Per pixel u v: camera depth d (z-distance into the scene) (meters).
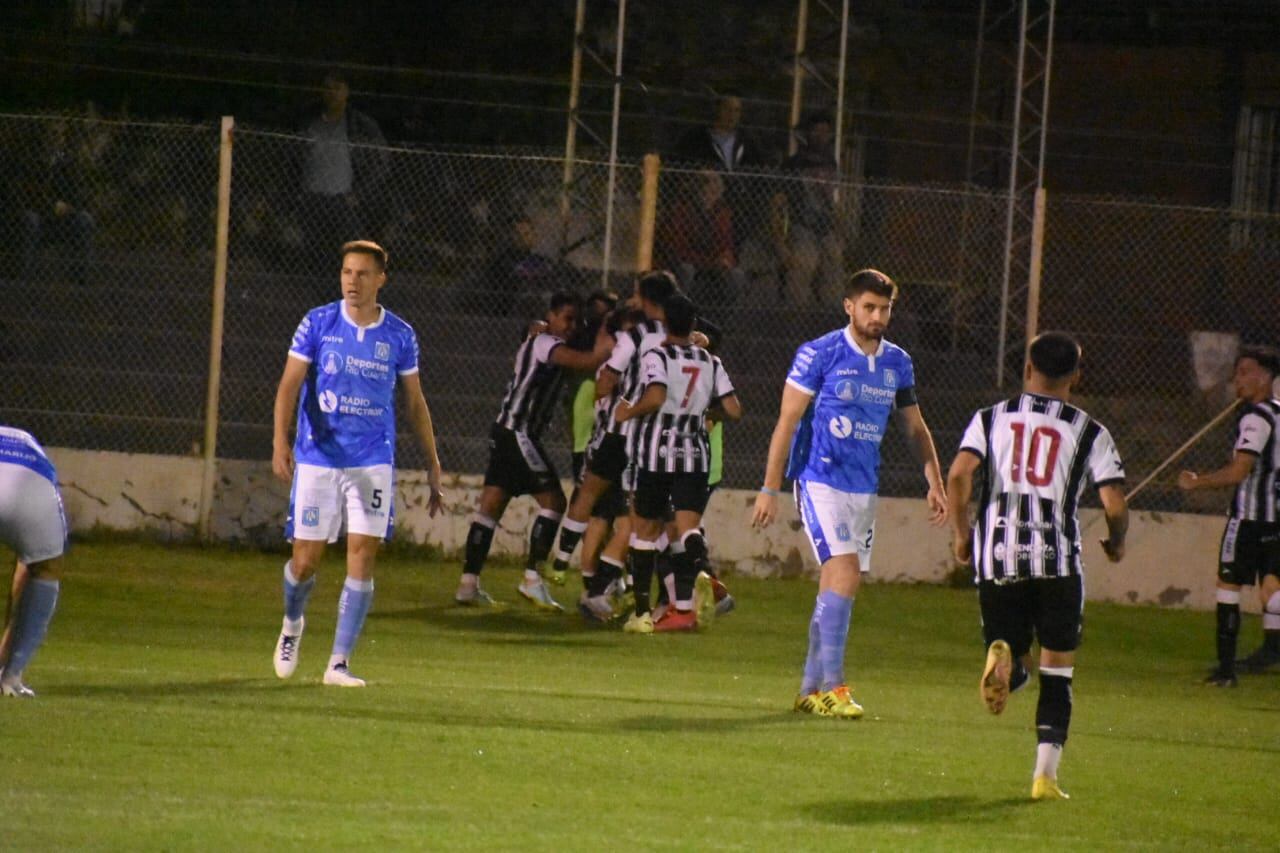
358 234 60.25
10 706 26.08
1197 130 80.69
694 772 24.31
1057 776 25.88
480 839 19.34
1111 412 61.41
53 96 73.12
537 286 60.22
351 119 61.44
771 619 47.91
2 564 47.50
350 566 31.05
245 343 58.50
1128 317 66.44
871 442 30.75
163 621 41.06
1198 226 66.00
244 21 75.25
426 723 26.94
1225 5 78.81
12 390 55.53
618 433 44.84
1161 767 27.53
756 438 58.69
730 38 76.62
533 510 54.28
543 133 74.69
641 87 66.81
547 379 46.16
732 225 60.47
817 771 25.02
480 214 60.84
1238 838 22.22
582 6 65.25
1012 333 61.09
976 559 24.73
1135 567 55.94
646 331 43.06
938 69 80.19
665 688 34.62
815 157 62.97
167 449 55.22
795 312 60.25
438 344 59.91
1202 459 59.84
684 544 43.22
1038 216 56.06
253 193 59.50
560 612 46.81
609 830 20.22
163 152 58.53
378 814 20.39
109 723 25.12
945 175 80.19
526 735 26.39
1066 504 24.38
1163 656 47.16
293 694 29.39
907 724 30.59
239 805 20.42
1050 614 24.27
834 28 77.94
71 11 74.56
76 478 52.84
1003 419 24.62
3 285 57.28
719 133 61.69
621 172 60.50
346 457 30.67
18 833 18.41
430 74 71.75
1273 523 42.09
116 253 58.41
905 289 61.12
